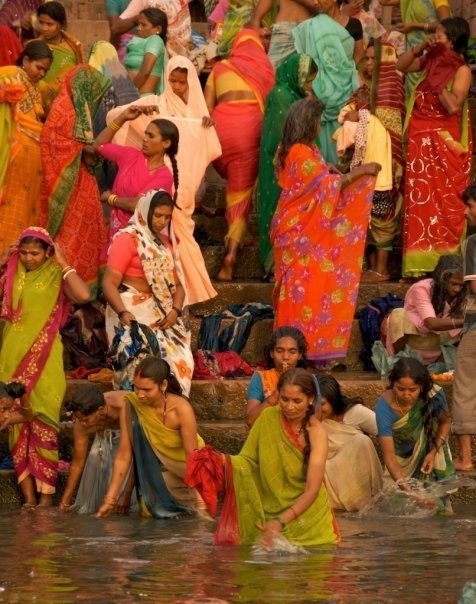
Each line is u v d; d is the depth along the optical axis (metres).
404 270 15.27
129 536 10.20
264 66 15.53
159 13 16.36
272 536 9.63
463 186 15.31
